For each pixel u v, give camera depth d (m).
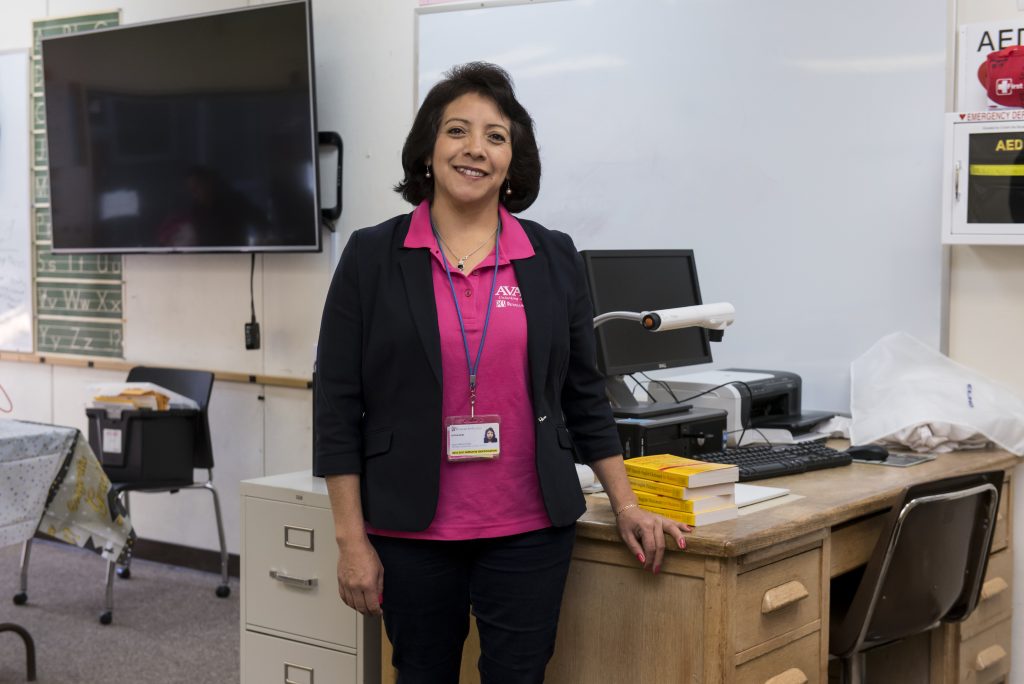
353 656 2.30
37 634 3.58
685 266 2.73
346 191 3.93
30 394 4.96
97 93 4.36
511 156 1.79
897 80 2.85
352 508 1.74
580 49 3.36
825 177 2.97
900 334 2.86
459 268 1.77
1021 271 2.72
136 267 4.56
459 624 1.82
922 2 2.81
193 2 4.30
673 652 1.82
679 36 3.18
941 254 2.81
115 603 3.95
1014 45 2.68
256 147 3.93
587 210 3.38
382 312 1.73
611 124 3.32
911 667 2.49
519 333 1.75
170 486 3.84
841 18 2.93
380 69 3.82
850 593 2.32
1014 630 2.76
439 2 3.64
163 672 3.24
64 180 4.52
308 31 3.73
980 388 2.69
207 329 4.37
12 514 2.68
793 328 3.04
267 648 2.43
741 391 2.67
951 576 2.12
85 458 2.89
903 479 2.29
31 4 4.83
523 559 1.75
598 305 2.38
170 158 4.16
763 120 3.06
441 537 1.72
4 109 4.91
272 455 4.20
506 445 1.75
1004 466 2.57
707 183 3.16
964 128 2.67
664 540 1.79
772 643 1.86
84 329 4.75
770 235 3.07
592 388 1.91
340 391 1.75
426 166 1.83
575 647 1.95
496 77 1.78
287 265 4.11
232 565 4.35
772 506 2.00
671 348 2.61
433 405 1.70
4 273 4.97
